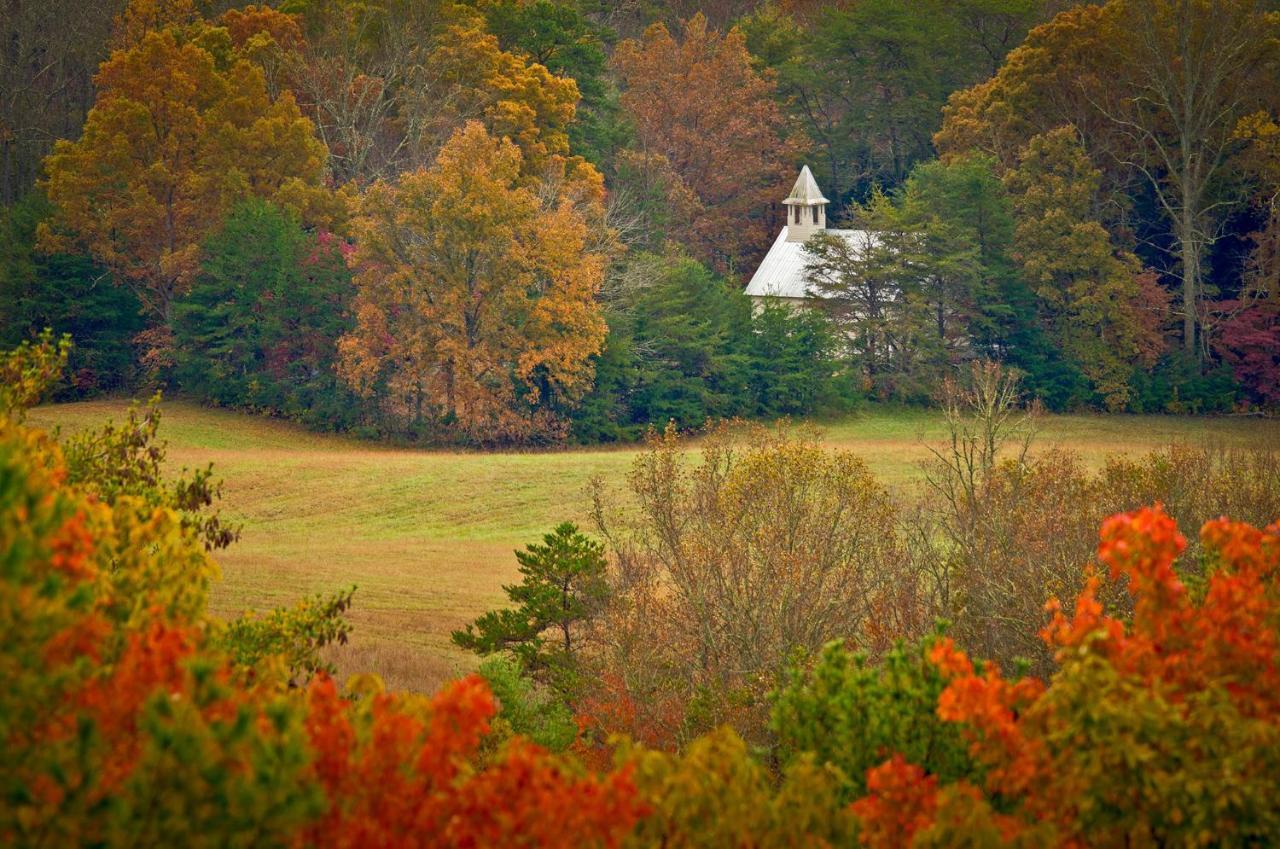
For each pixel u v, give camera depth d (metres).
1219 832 29.91
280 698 26.44
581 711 91.25
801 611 91.44
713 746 30.41
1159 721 29.94
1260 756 30.05
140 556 32.62
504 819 25.95
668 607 96.56
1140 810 30.42
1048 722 31.73
